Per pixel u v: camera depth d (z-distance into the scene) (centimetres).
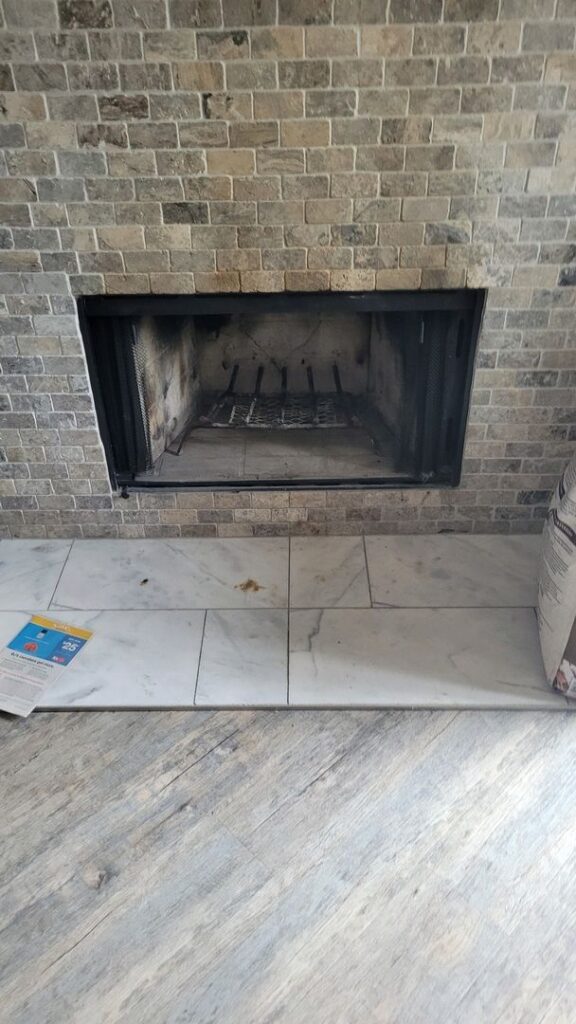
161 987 112
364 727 151
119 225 156
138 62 139
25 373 176
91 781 142
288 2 133
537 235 158
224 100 142
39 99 142
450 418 188
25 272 162
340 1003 110
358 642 170
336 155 148
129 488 197
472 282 164
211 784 141
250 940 118
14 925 120
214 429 214
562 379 177
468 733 150
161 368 196
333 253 160
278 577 190
